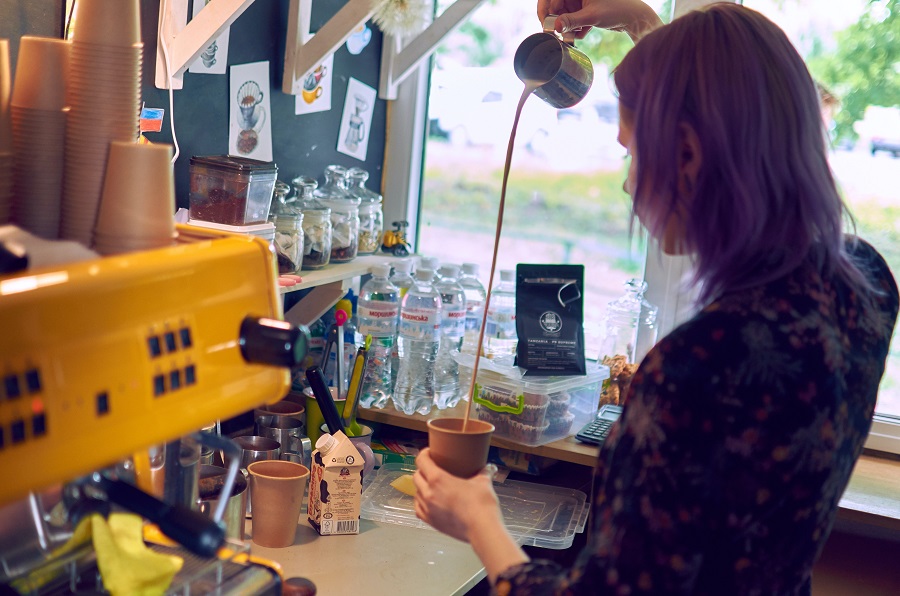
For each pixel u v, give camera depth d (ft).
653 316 7.20
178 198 5.67
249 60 6.13
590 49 7.99
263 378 2.82
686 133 2.72
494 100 7.93
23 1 4.36
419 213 8.29
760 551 2.59
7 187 2.83
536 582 2.75
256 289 2.79
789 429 2.48
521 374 6.05
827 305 2.70
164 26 5.15
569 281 6.27
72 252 2.42
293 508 4.58
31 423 2.09
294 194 6.87
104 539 2.72
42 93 2.88
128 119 2.90
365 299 6.71
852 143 6.77
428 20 7.64
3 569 2.63
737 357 2.49
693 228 2.76
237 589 2.82
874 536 6.37
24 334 2.07
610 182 11.81
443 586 4.28
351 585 4.22
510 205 11.48
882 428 6.75
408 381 6.52
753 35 2.71
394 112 8.03
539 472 6.23
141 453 2.94
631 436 2.56
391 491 5.48
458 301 6.83
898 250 6.77
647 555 2.45
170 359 2.44
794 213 2.73
